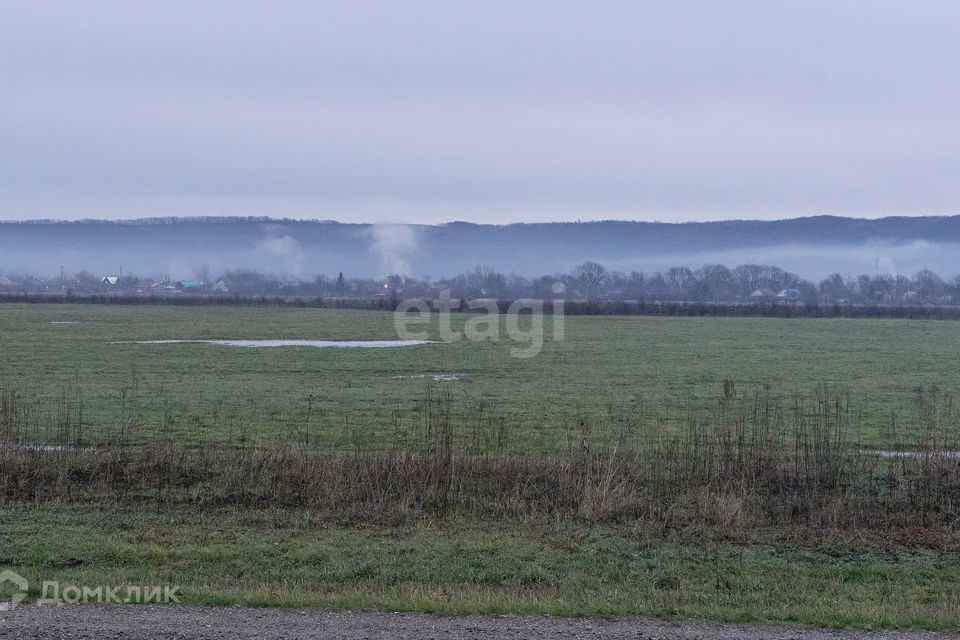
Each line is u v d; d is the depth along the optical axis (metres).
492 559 22.45
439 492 27.52
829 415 47.88
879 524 25.69
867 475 30.14
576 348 95.19
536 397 56.53
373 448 35.97
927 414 45.75
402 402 53.12
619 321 146.00
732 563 22.30
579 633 15.77
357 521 25.56
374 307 187.00
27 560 21.39
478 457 30.19
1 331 110.94
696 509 26.58
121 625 15.80
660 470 30.03
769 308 176.88
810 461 30.14
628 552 23.14
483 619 16.48
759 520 25.70
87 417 45.00
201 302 196.88
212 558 21.98
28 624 15.82
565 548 23.42
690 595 19.42
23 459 29.19
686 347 97.44
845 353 91.38
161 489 28.03
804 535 24.58
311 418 46.25
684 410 50.94
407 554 22.64
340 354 85.81
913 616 17.30
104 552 22.00
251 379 65.12
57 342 96.06
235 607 17.02
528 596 18.81
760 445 32.69
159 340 100.81
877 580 21.41
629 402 54.53
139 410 48.16
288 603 17.20
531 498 27.45
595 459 30.44
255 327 123.25
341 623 16.06
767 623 16.78
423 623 16.14
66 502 26.77
